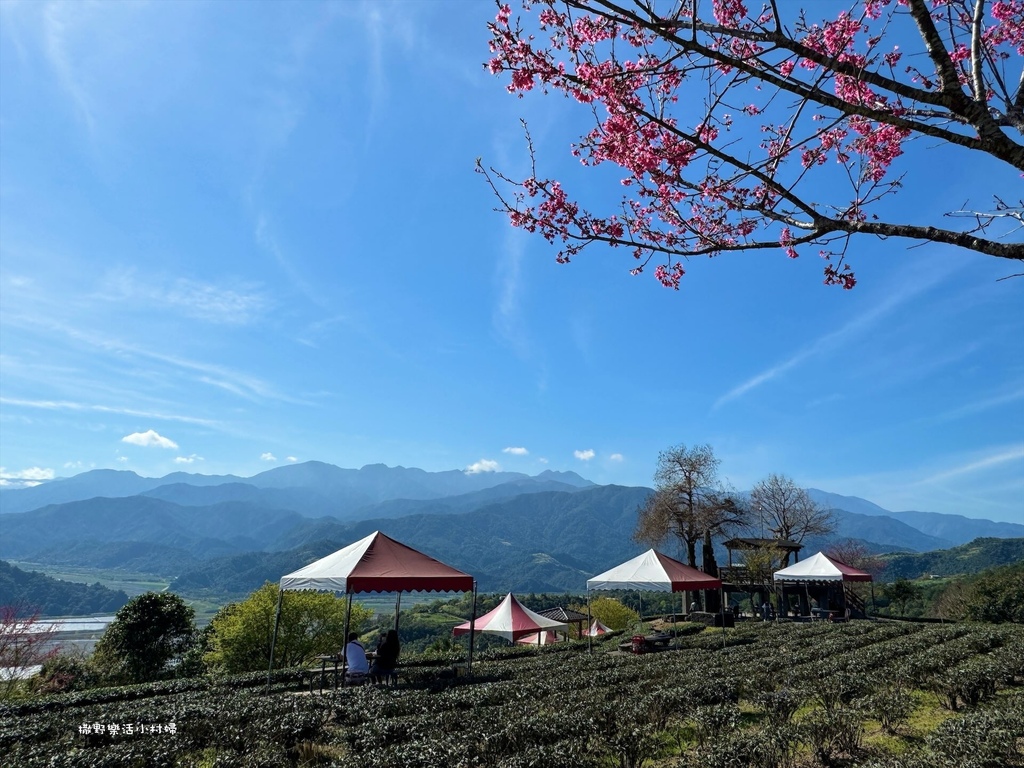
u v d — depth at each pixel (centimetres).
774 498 5216
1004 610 2842
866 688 918
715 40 447
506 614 2416
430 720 795
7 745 809
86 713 967
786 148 425
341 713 915
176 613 2744
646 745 678
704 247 501
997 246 359
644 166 508
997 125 337
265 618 2969
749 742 646
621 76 435
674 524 3922
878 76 353
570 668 1427
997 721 663
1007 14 480
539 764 590
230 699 1025
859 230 412
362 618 3325
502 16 457
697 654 1545
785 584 3547
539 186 523
